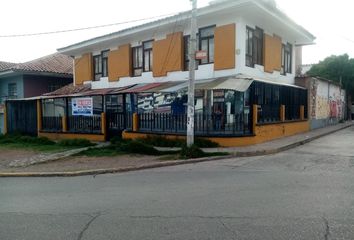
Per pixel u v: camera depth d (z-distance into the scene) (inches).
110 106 871.7
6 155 564.7
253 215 218.4
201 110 692.1
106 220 219.0
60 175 398.9
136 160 469.7
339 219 206.5
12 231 203.9
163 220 215.2
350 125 1082.7
